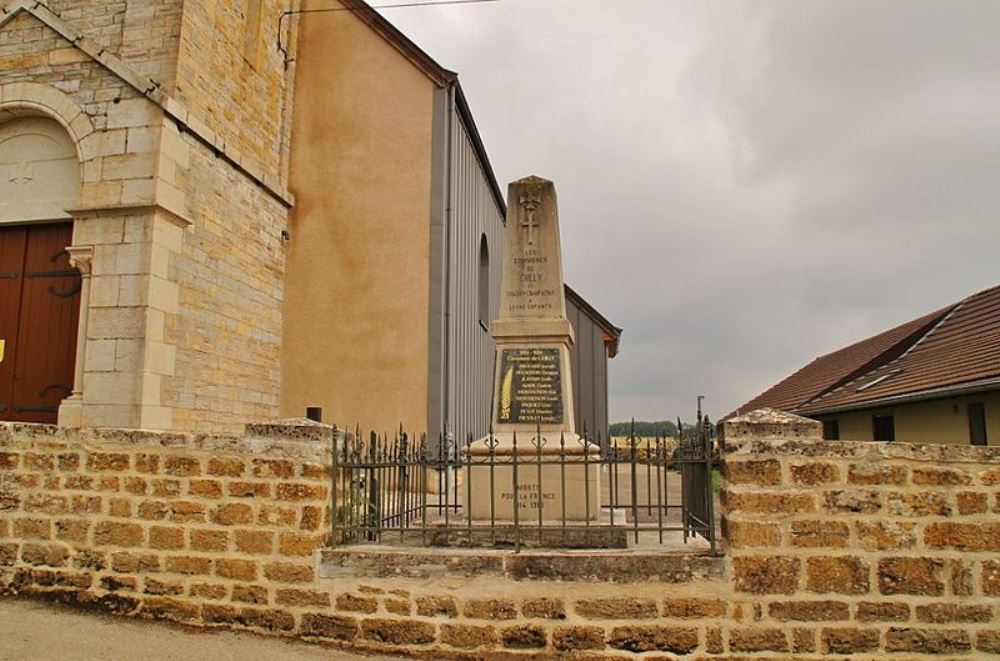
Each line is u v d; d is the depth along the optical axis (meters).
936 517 5.47
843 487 5.54
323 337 13.27
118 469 6.37
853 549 5.48
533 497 7.48
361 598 5.82
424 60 13.74
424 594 5.75
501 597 5.67
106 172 10.03
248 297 12.23
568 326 7.98
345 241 13.50
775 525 5.54
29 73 10.50
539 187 8.37
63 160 10.53
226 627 5.99
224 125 11.67
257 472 6.09
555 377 7.91
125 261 9.84
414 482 8.27
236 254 11.89
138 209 9.90
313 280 13.45
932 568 5.43
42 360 10.35
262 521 6.04
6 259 10.67
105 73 10.27
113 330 9.71
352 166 13.72
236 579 6.02
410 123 13.73
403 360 13.05
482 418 17.72
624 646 5.53
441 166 13.54
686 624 5.51
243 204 12.14
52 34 10.50
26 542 6.48
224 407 11.45
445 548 6.21
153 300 9.77
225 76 11.73
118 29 10.73
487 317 18.80
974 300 18.47
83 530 6.38
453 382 13.66
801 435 5.61
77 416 9.59
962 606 5.39
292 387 13.16
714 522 5.77
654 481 23.56
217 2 11.53
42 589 6.39
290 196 13.59
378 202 13.55
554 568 5.66
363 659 5.57
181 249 10.43
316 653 5.61
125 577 6.23
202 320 10.91
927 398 13.38
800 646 5.43
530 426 7.79
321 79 14.02
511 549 6.17
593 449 7.46
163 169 10.01
